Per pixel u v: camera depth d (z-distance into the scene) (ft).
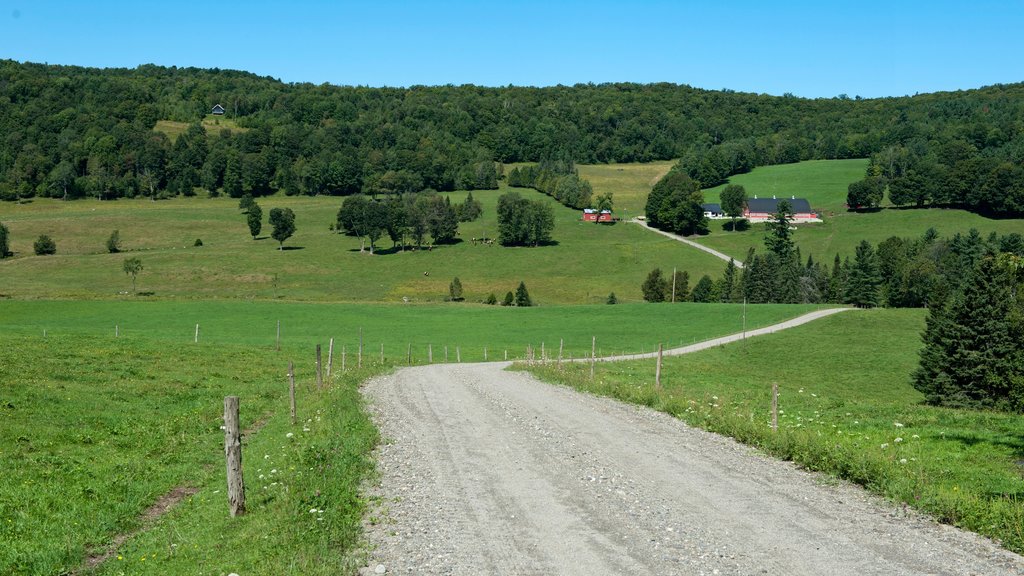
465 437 66.74
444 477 51.44
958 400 168.66
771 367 234.99
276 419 87.76
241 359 159.43
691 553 35.40
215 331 279.90
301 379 137.08
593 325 341.21
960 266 471.21
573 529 39.32
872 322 322.75
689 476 51.01
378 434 67.56
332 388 107.04
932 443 65.98
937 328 176.45
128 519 49.98
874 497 45.62
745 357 253.85
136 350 153.79
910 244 547.90
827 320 332.19
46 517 49.78
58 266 541.34
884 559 34.58
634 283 548.31
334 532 38.70
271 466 58.23
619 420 75.87
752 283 501.15
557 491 47.11
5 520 48.32
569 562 34.42
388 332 306.14
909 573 32.83
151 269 539.70
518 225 651.66
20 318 293.23
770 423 71.26
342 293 497.87
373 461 56.65
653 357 239.09
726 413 73.61
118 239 641.40
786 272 520.83
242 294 474.49
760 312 374.22
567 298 506.48
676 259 611.06
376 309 369.91
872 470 48.93
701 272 574.56
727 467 53.83
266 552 37.14
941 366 172.14
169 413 92.12
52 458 64.64
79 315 306.76
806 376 219.00
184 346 174.81
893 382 211.61
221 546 40.24
